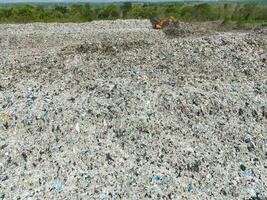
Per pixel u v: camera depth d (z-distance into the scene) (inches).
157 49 568.1
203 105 416.8
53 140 366.3
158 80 468.1
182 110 408.8
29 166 339.0
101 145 359.6
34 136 373.1
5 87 469.7
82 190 311.4
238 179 333.4
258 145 377.4
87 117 391.2
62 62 543.5
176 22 989.2
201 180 330.6
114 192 310.3
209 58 535.8
